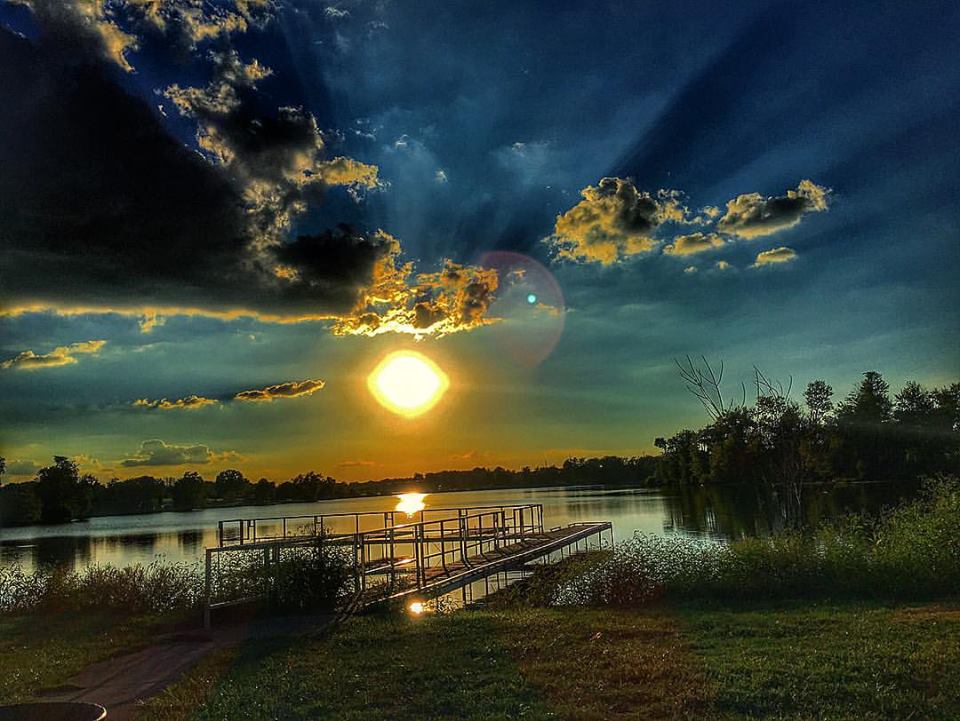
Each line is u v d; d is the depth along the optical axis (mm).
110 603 14570
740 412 19875
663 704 6781
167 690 8219
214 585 13680
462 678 7973
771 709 6559
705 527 39375
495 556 21375
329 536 15188
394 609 12812
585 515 56938
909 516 14375
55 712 4441
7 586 15562
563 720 6516
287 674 8555
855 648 8297
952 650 7910
